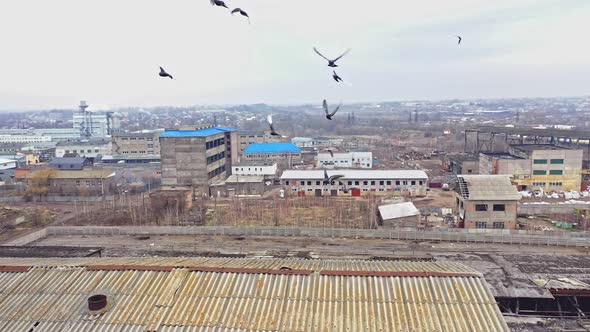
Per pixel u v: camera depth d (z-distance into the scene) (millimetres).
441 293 19156
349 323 17625
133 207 58750
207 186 69438
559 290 25766
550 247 37188
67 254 31141
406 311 18172
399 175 67000
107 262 23516
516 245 37875
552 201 60031
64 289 20609
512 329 22438
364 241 39719
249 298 19359
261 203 61594
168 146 69375
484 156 73000
